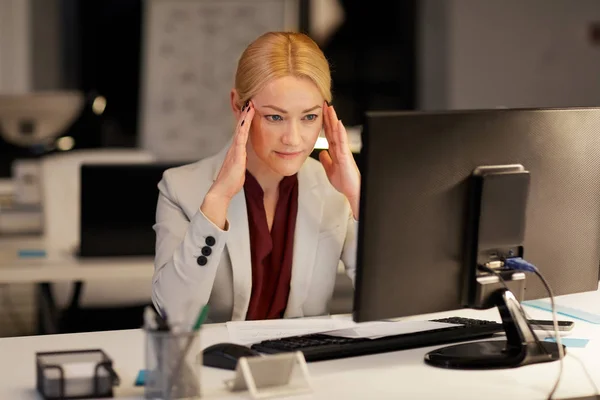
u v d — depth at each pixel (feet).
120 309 15.94
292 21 27.32
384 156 7.07
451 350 7.76
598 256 8.34
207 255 8.41
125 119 29.09
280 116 8.66
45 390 6.68
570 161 7.94
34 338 8.52
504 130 7.54
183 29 26.55
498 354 7.62
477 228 7.50
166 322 6.70
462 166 7.40
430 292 7.48
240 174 8.48
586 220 8.16
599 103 29.43
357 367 7.48
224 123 26.84
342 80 29.86
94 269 14.12
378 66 29.84
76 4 28.40
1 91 27.71
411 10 29.48
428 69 29.48
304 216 9.37
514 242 7.70
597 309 9.44
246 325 8.44
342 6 29.48
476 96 29.04
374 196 7.10
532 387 7.02
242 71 8.79
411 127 7.14
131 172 14.73
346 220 9.61
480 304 7.63
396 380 7.16
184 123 26.78
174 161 14.96
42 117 18.22
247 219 9.19
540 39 29.01
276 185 9.34
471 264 7.57
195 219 8.46
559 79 29.22
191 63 26.66
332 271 9.53
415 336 8.08
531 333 7.65
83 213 14.62
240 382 6.83
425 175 7.25
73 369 6.86
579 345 8.14
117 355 7.94
